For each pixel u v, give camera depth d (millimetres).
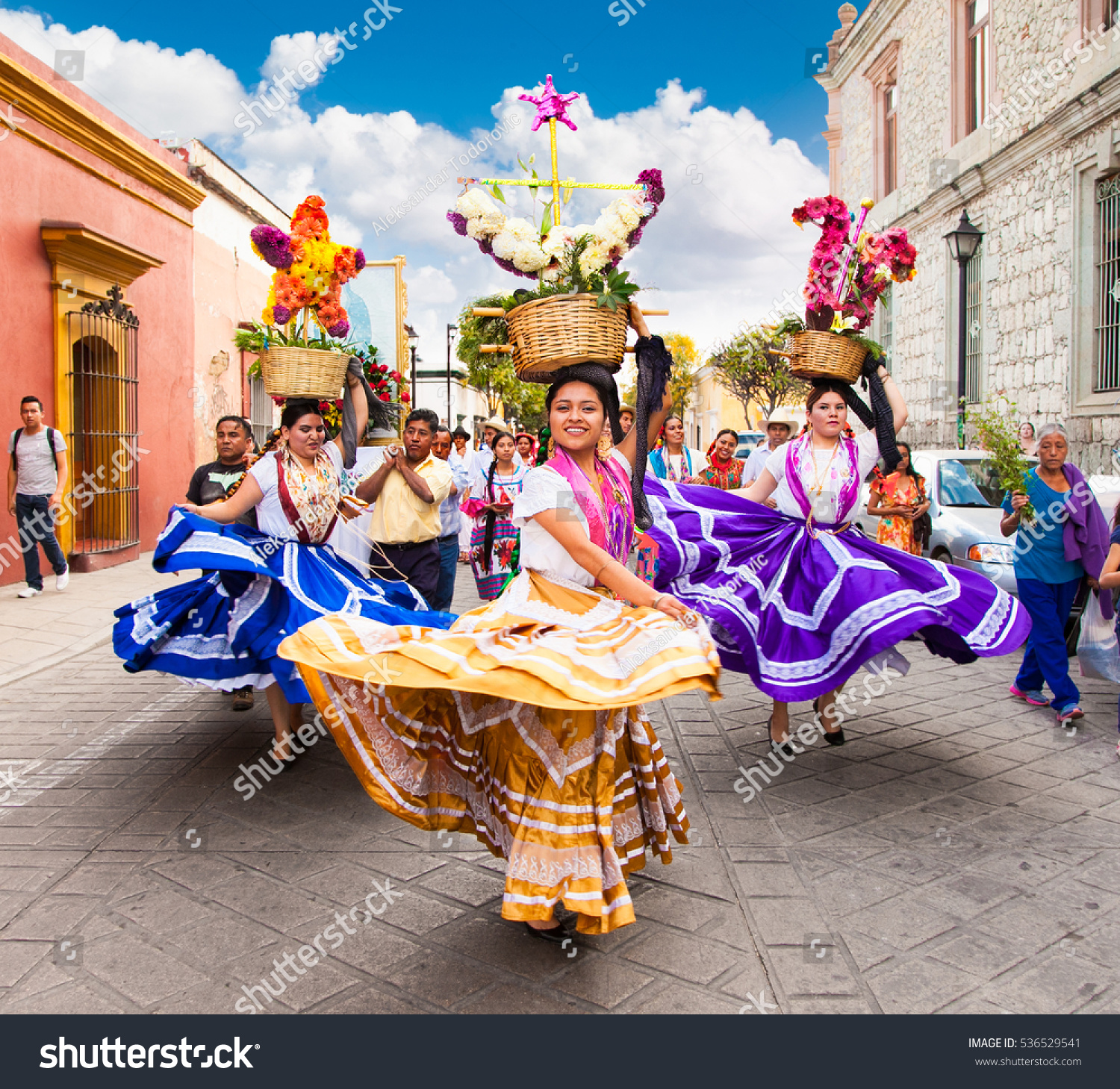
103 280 11477
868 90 20500
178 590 4441
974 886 3352
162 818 3963
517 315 2926
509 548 7727
